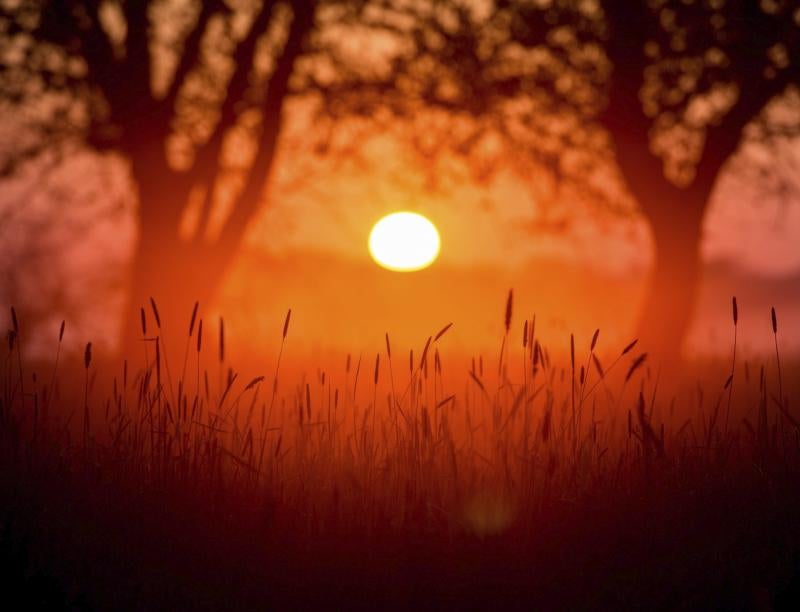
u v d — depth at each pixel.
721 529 6.52
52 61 19.38
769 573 5.75
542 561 6.15
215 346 19.08
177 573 5.87
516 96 20.30
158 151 19.62
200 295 19.95
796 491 7.04
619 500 6.91
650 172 20.56
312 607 5.56
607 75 20.33
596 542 6.43
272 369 15.21
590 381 14.47
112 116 19.31
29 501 6.59
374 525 6.37
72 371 14.85
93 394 12.41
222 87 20.39
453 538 6.34
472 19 20.12
